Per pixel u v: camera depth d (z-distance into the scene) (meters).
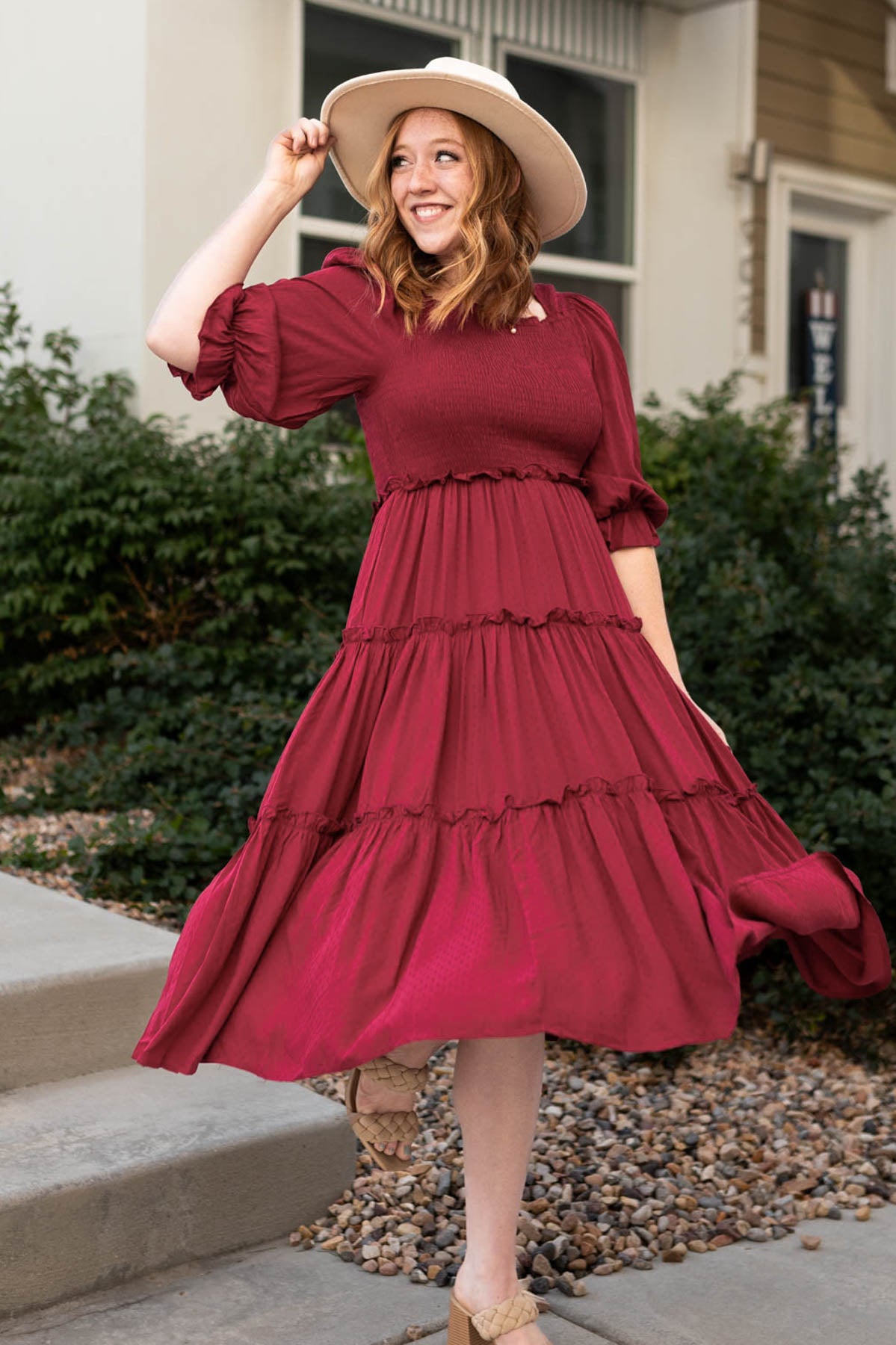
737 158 8.12
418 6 6.81
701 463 5.24
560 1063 3.27
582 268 7.54
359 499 5.34
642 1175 2.68
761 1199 2.61
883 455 9.21
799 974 3.39
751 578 3.84
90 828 4.37
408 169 2.04
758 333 8.38
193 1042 1.89
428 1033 1.68
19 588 5.10
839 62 8.70
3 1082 2.60
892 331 9.19
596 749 1.90
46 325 6.66
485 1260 1.87
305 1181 2.49
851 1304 2.24
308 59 6.55
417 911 1.81
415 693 1.94
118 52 6.16
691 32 7.89
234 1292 2.25
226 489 5.17
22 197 6.78
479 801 1.85
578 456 2.11
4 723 5.58
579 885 1.80
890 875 3.44
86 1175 2.23
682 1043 1.74
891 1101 3.13
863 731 3.50
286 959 1.89
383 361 2.01
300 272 6.56
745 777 2.09
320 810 1.93
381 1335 2.12
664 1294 2.27
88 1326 2.13
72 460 5.07
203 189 6.24
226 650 4.99
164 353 1.98
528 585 1.97
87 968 2.69
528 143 2.06
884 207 9.05
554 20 7.32
